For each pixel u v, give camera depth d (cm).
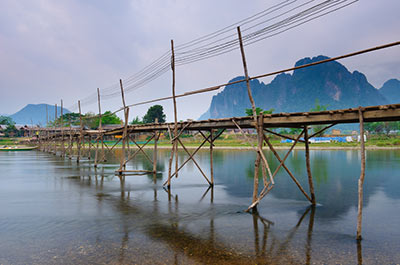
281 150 7125
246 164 4156
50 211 1545
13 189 2203
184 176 2955
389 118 1133
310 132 11375
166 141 10938
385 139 9844
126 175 3008
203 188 2264
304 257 951
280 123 1470
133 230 1226
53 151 7575
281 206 1667
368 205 1695
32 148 9062
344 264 899
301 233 1193
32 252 989
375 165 3788
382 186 2320
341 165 3822
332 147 7356
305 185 2383
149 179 2734
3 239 1117
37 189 2202
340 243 1082
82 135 4578
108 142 10481
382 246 1054
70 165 4069
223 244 1063
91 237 1137
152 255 961
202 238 1127
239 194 2028
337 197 1912
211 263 901
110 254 970
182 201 1800
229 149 7912
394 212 1540
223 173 3197
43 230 1224
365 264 900
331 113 1277
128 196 1952
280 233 1191
